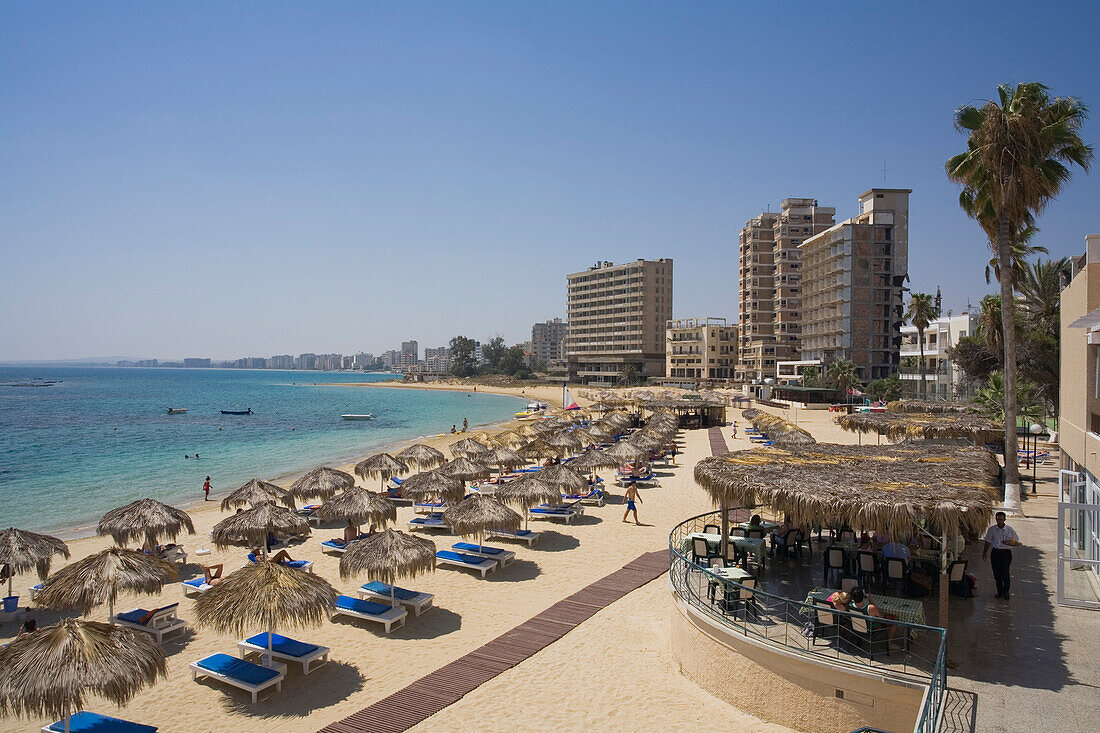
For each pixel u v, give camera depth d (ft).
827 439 175.52
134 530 68.49
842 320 346.74
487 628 54.24
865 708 34.06
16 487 133.49
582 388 584.81
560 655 48.55
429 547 57.82
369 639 52.42
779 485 43.21
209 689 44.47
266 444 216.33
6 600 57.82
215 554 77.77
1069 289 65.36
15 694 33.65
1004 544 44.73
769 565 52.44
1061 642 37.96
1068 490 62.49
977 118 78.69
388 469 106.63
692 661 43.47
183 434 247.70
